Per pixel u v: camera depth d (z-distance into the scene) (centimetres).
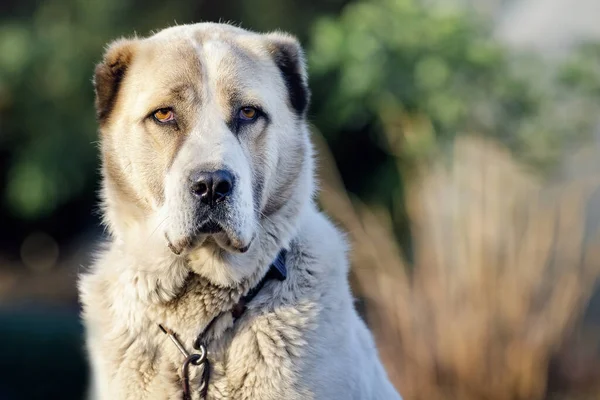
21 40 1747
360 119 1536
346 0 1759
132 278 569
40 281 2064
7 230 2214
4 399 1150
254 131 576
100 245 631
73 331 1334
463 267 1081
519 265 1087
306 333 557
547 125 1393
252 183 572
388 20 1414
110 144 596
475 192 1105
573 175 1367
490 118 1393
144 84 578
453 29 1393
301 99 619
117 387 564
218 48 584
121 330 568
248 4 1775
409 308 1084
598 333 1205
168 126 568
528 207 1123
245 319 559
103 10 1750
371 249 1127
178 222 545
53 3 1803
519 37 1562
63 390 1175
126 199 586
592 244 1148
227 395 555
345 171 1714
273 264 568
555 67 1438
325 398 554
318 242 589
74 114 1781
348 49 1404
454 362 1062
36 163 1775
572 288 1102
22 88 1775
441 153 1279
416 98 1366
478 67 1379
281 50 612
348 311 580
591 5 1513
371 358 612
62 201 1898
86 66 1741
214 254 557
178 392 557
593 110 1402
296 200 593
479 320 1064
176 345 560
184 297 564
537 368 1075
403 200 1460
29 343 1284
